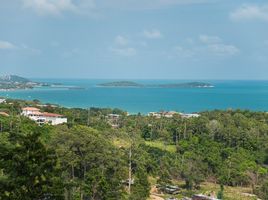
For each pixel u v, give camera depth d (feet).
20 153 102.58
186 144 455.63
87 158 245.04
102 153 252.62
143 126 552.41
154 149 417.28
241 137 475.31
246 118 579.48
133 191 251.60
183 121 547.90
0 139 217.36
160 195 307.37
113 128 528.22
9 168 101.60
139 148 372.79
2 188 99.45
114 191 211.20
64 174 219.82
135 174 294.25
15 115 489.67
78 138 249.34
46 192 103.04
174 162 376.27
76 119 553.23
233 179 365.61
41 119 538.88
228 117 570.46
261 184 351.05
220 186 347.15
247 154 433.07
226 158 414.00
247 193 340.80
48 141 271.08
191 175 343.87
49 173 105.19
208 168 378.94
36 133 105.70
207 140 474.08
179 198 305.12
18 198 98.89
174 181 357.41
